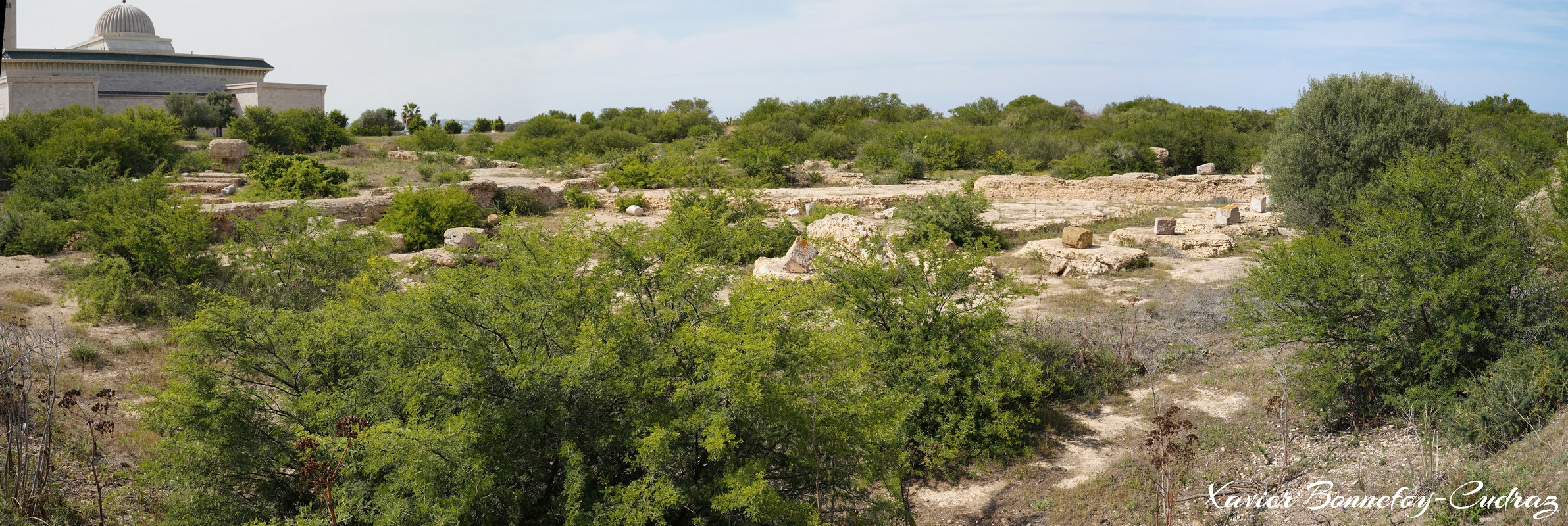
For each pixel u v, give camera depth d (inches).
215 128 2465.6
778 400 234.7
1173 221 811.4
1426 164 362.0
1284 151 795.4
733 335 237.1
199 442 244.2
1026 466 330.0
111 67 2691.9
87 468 296.5
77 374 390.6
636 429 234.5
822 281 368.5
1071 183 1241.4
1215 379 408.5
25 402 289.3
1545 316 329.1
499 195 1066.7
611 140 2138.3
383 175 1455.5
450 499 217.2
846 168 1738.4
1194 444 332.5
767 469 242.8
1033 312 529.3
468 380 229.1
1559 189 407.5
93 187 722.2
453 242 763.4
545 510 247.1
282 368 267.4
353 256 497.4
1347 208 665.0
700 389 231.0
